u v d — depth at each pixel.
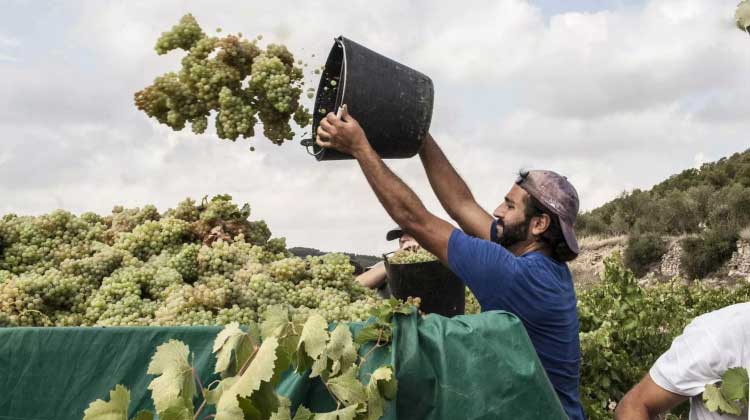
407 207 3.16
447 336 2.47
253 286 3.51
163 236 4.03
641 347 7.53
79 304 3.49
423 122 3.75
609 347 6.82
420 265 5.08
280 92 3.81
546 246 3.26
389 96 3.61
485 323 2.50
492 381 2.41
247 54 3.94
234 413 2.03
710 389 2.84
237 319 3.24
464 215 4.04
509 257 3.01
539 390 2.42
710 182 44.22
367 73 3.56
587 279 33.06
